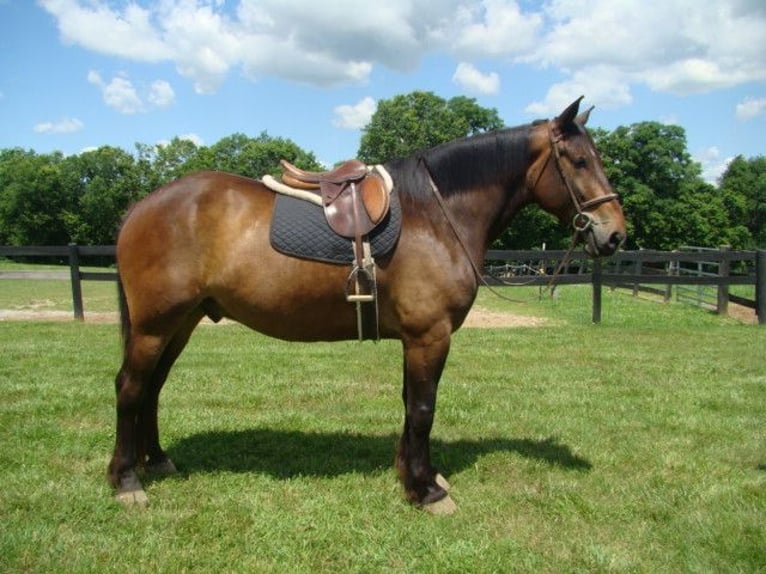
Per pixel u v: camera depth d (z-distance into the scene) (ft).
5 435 15.03
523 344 29.14
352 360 25.07
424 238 11.05
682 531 10.66
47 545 9.86
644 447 14.89
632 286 58.39
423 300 10.98
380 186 11.08
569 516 11.26
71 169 177.68
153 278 11.01
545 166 11.68
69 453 13.80
